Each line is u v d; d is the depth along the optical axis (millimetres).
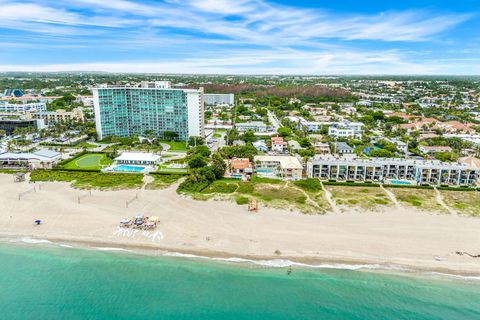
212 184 130500
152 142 199500
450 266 78688
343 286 72312
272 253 83000
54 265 79250
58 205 110125
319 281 73688
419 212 106000
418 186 129125
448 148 186125
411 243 87562
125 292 70812
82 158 172375
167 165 159250
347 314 65062
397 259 81000
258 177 139375
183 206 109500
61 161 162250
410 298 69188
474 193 123625
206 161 157125
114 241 88438
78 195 119188
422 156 177750
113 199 115500
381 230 94062
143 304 67625
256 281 73688
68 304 67938
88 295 70125
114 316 64688
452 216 103500
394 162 141250
